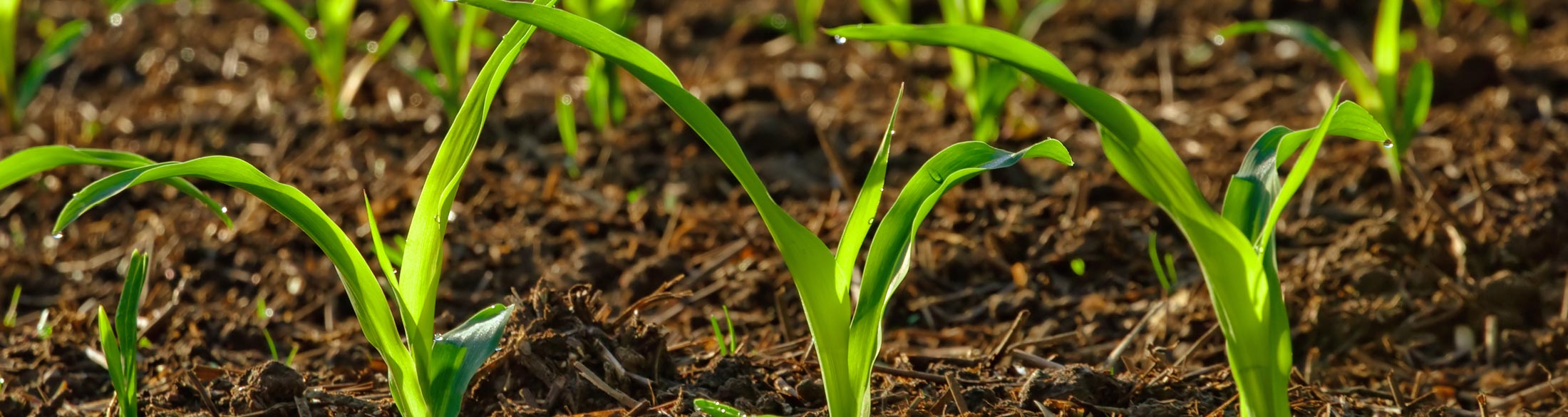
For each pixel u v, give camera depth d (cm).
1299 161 124
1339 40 413
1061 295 244
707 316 237
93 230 286
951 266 254
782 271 250
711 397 173
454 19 468
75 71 419
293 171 313
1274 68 385
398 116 346
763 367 186
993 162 122
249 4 493
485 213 287
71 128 354
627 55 119
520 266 260
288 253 267
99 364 211
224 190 304
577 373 172
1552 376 202
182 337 227
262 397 169
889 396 174
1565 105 322
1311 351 207
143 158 141
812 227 274
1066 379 172
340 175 311
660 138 324
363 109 359
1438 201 253
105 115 371
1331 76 373
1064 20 443
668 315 238
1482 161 288
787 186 300
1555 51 377
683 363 193
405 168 313
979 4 307
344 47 335
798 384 179
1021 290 246
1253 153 141
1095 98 123
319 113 356
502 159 321
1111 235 256
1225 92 368
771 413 168
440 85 383
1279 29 282
